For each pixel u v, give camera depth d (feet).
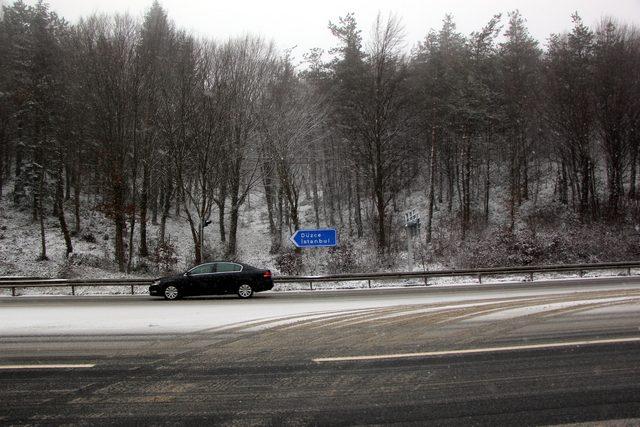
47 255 97.55
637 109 109.81
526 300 44.39
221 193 108.99
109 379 21.24
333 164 133.80
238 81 92.89
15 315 42.50
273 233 120.57
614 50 112.47
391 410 17.13
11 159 147.43
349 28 110.01
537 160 147.84
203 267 58.08
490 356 23.79
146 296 63.93
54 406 17.90
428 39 142.31
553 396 18.12
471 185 148.66
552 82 114.93
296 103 102.17
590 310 36.47
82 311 45.24
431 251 95.71
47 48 106.73
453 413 16.74
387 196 142.82
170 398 18.70
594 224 106.73
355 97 101.50
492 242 91.97
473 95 110.83
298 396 18.74
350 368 22.39
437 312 38.29
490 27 114.52
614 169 112.16
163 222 109.29
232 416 16.80
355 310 41.37
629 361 22.30
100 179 114.32
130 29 96.68
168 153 95.20
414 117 119.96
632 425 15.48
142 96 93.66
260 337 29.86
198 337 30.17
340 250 88.12
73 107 99.19
